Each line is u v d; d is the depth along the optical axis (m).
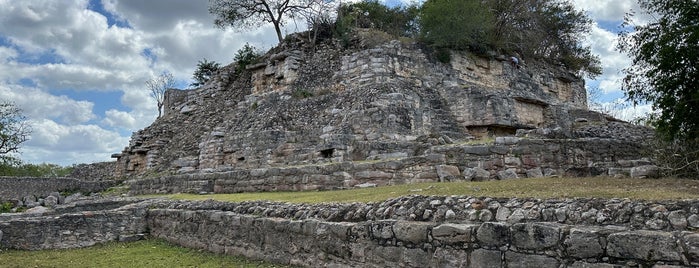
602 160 13.89
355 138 19.22
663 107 9.55
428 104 22.89
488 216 6.35
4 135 32.72
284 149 20.95
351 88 23.73
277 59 28.28
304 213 8.81
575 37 38.56
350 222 7.83
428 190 9.73
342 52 27.06
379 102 20.94
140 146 29.89
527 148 13.52
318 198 10.73
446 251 6.42
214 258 9.89
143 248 11.45
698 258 4.54
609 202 5.64
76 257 10.49
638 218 5.27
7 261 10.05
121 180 27.34
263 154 21.59
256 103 26.80
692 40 8.52
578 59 38.59
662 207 5.21
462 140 18.75
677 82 9.05
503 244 5.93
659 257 4.77
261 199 12.00
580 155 13.80
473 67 27.83
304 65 27.66
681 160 10.02
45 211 15.62
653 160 11.09
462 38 26.36
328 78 26.05
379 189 11.46
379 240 7.20
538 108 24.72
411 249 6.79
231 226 10.11
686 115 9.11
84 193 25.95
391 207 7.46
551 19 36.81
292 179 14.60
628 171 10.38
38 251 11.24
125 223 12.76
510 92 25.23
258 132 22.09
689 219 4.93
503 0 32.19
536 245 5.64
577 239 5.31
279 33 36.62
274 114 23.83
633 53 9.95
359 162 14.02
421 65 25.39
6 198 24.44
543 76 33.16
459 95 23.09
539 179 10.42
